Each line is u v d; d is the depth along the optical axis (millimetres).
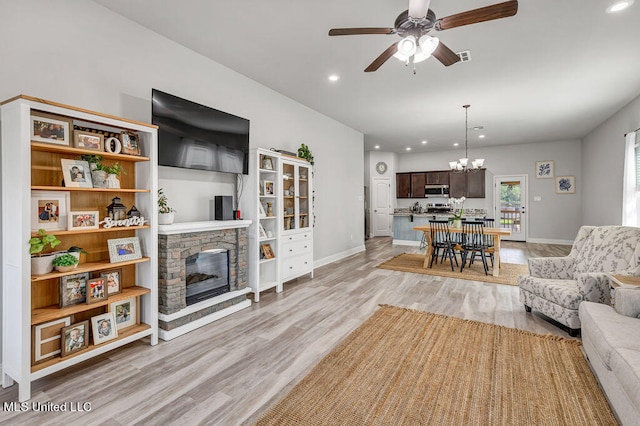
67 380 2117
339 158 6469
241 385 2055
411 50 2211
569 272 3270
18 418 1755
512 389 1987
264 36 3115
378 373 2180
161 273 2799
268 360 2373
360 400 1888
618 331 1857
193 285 3150
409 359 2367
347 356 2416
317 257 5770
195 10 2691
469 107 5402
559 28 2930
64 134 2160
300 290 4215
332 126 6191
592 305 2318
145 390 2006
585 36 3080
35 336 2029
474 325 2988
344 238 6703
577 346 2555
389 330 2889
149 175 2650
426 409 1805
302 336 2783
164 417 1756
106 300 2373
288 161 4367
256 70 3908
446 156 9961
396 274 5090
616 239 2906
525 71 3916
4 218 1999
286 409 1812
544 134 7562
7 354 2014
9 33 2168
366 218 10195
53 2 2365
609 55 3486
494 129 7047
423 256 6680
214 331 2906
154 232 2643
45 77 2332
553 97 4871
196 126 3197
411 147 9430
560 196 8367
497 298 3844
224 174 3826
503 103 5188
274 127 4625
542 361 2326
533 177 8695
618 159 5648
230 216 3547
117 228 2410
